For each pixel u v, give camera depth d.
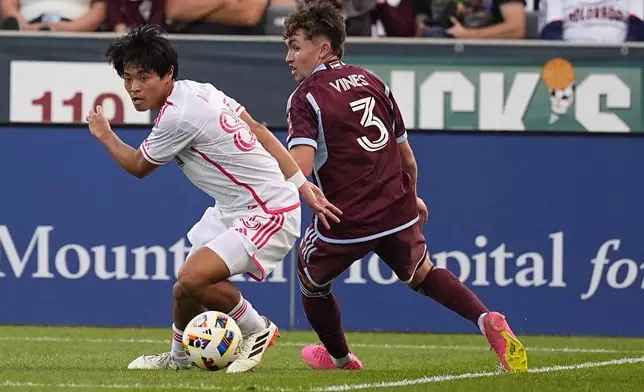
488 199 33.31
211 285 19.19
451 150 33.25
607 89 33.09
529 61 33.12
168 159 19.27
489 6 35.00
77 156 33.56
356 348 29.22
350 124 20.38
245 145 19.22
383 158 20.61
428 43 33.03
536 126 33.19
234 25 34.88
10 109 33.44
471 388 17.83
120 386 17.47
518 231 33.38
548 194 33.31
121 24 35.19
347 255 20.52
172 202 33.62
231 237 19.11
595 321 33.34
